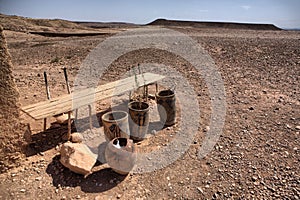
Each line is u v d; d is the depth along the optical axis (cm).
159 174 318
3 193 286
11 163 322
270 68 802
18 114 322
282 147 360
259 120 446
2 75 300
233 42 1302
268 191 282
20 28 3144
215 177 308
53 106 384
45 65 988
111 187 296
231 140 386
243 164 328
